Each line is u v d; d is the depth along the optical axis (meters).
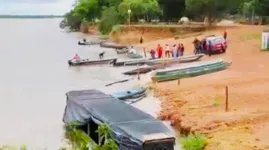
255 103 25.08
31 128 24.94
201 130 20.69
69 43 92.88
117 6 110.00
